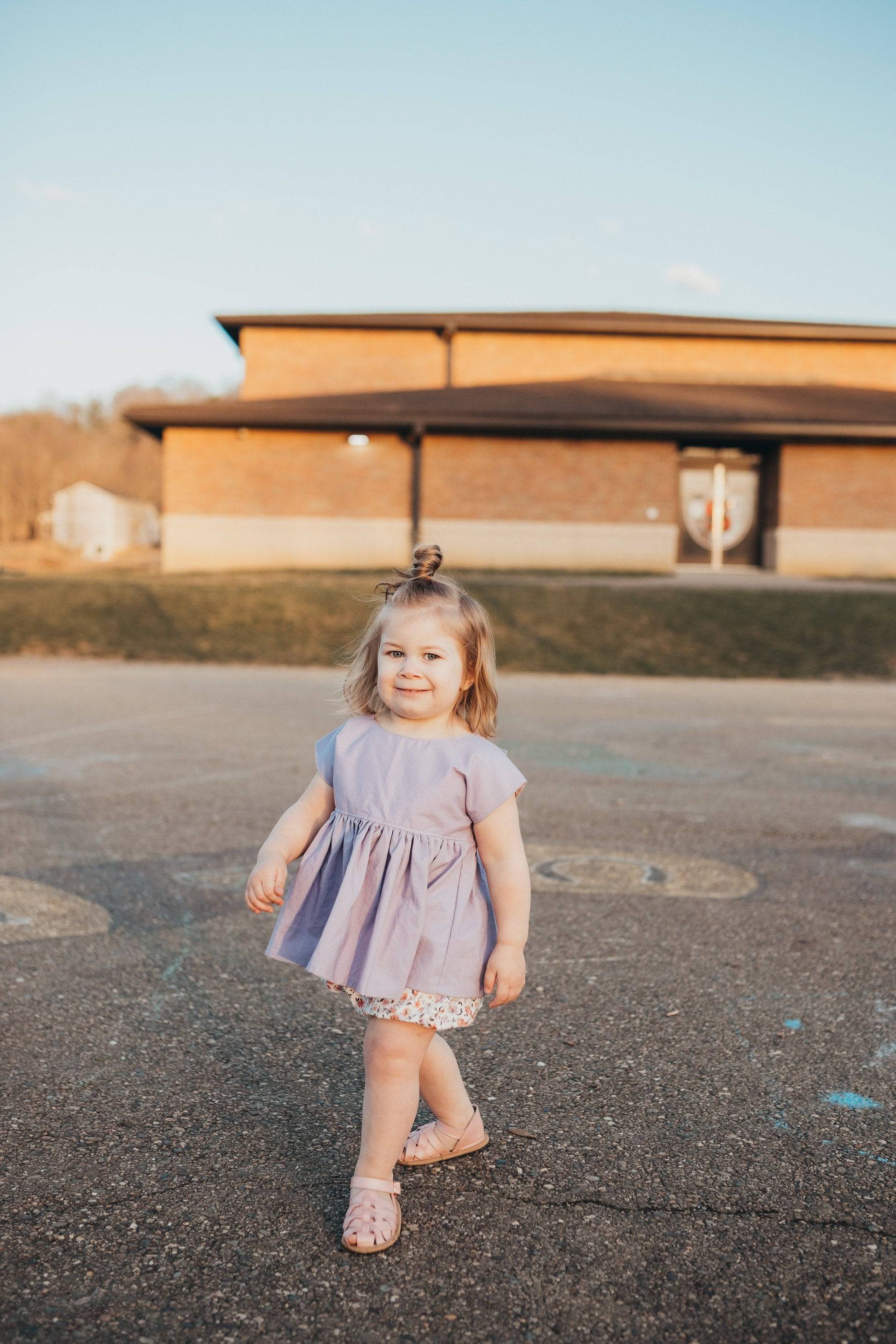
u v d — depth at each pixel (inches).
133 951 145.6
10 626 645.3
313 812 93.0
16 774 270.4
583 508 987.3
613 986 136.5
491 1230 84.0
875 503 993.5
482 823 86.7
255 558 992.2
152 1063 112.5
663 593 778.8
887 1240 83.6
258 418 952.9
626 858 201.2
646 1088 109.0
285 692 460.4
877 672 590.9
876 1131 101.1
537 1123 101.7
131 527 2342.5
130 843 203.3
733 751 333.4
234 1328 71.5
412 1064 85.5
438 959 83.7
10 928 153.3
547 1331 72.0
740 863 199.2
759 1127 101.6
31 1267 77.4
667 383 1131.9
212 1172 91.7
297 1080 110.0
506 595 755.4
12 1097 103.8
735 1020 126.5
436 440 981.8
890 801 259.0
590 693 491.8
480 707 92.7
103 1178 90.0
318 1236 82.6
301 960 87.4
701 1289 77.0
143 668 557.6
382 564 989.2
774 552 1004.6
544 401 1007.6
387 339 1136.2
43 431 2874.0
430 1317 73.2
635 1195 89.5
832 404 1028.5
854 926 162.9
